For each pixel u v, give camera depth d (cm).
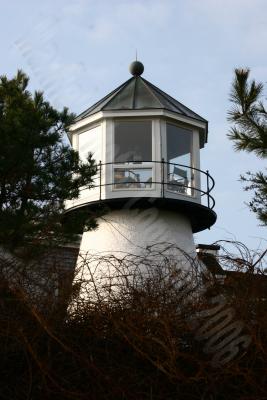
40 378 648
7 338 650
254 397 632
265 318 671
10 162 1103
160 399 646
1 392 661
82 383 650
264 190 962
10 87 1205
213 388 630
